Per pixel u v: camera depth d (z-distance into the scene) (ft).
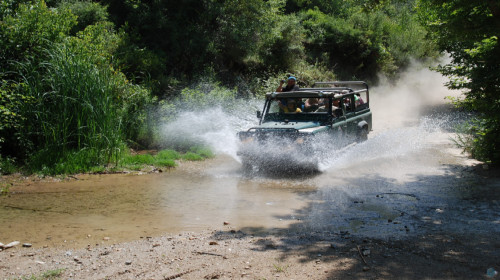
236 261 13.19
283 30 62.08
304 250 14.07
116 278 12.05
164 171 28.78
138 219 18.39
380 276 11.79
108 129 30.19
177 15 53.21
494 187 22.80
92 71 31.14
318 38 78.89
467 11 25.32
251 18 56.44
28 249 14.83
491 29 23.86
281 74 55.93
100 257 13.84
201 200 21.44
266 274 12.08
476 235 15.37
